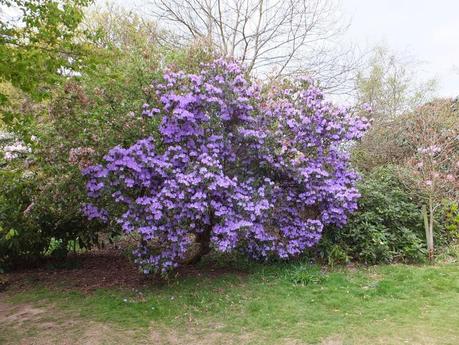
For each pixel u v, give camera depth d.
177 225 5.01
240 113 5.62
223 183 4.97
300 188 6.02
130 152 4.97
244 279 5.66
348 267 6.12
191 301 4.95
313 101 6.22
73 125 5.55
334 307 4.70
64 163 5.71
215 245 5.24
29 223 6.21
